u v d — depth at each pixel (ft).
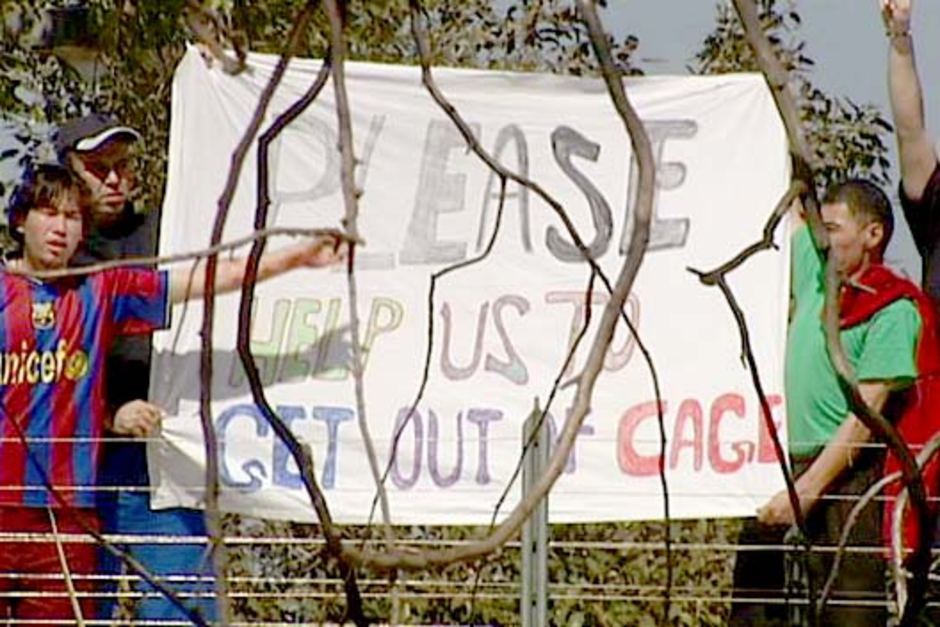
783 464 42.93
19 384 82.12
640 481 84.28
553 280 85.87
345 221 37.11
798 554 82.84
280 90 86.48
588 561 108.68
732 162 86.07
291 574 102.06
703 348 84.84
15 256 89.71
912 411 83.25
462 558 34.45
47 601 82.28
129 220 86.43
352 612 40.68
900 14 86.43
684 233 85.56
